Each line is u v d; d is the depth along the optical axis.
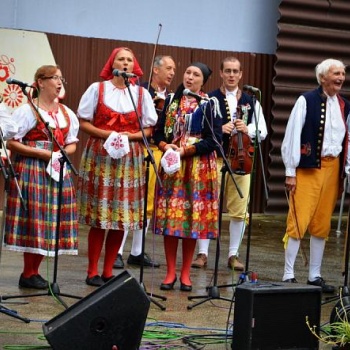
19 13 11.50
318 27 13.01
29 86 6.78
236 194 8.38
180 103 7.19
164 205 7.10
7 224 6.88
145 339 5.75
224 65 8.30
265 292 5.29
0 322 5.96
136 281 4.99
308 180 7.47
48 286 6.96
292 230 7.53
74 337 4.88
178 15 12.34
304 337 5.47
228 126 8.02
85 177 7.08
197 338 5.79
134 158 7.05
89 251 7.24
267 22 12.87
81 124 7.08
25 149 6.80
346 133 7.55
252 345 5.28
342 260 9.45
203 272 8.21
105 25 11.92
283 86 12.80
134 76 6.62
